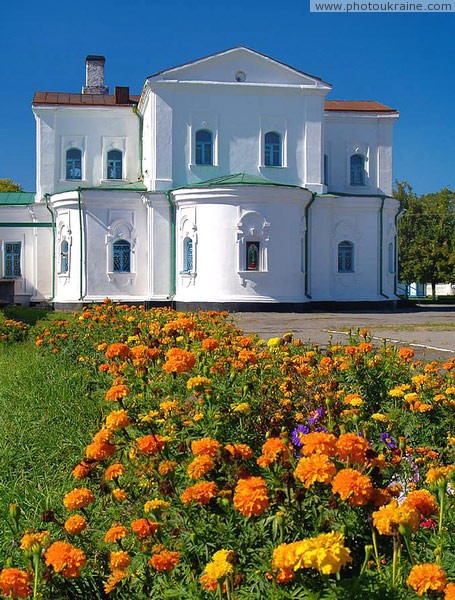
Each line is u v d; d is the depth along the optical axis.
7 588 2.77
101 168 35.31
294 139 32.72
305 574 2.91
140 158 35.50
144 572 3.41
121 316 12.96
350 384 6.47
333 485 2.94
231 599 2.87
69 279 31.84
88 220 31.41
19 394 8.55
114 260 31.61
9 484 5.52
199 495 3.27
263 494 2.87
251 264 29.67
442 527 3.27
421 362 7.29
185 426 4.67
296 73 32.41
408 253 60.38
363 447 3.17
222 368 5.96
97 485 4.51
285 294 30.08
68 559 2.90
